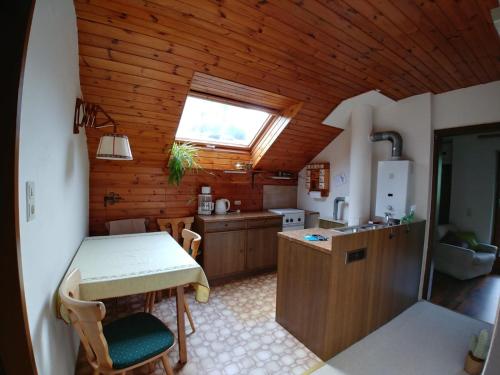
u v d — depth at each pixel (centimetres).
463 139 412
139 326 154
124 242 230
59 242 137
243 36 184
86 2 150
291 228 382
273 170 408
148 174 310
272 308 260
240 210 391
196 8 156
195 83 246
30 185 93
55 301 127
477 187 399
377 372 177
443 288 320
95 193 285
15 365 82
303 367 180
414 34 179
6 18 77
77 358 178
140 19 163
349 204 326
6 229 76
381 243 219
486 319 249
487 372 122
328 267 182
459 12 155
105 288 149
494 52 196
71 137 166
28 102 91
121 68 196
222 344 202
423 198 282
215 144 345
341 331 194
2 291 77
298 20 168
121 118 238
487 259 350
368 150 313
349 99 300
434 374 177
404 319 246
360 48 198
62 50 134
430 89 269
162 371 171
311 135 354
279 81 249
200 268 174
